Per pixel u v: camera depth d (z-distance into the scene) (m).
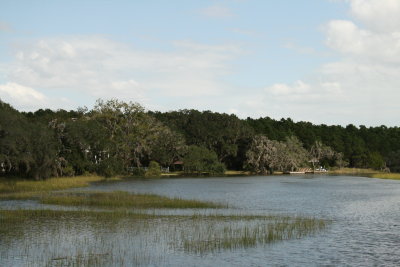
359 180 116.56
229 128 168.88
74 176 103.12
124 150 129.50
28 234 32.31
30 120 102.50
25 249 27.88
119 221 38.12
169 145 147.88
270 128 198.00
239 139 173.38
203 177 127.81
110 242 30.05
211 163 149.50
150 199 54.28
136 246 29.05
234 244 29.70
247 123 197.00
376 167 188.62
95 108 134.75
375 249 29.41
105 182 96.88
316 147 189.88
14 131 72.06
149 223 37.34
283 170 165.62
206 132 166.38
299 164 169.12
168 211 45.19
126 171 130.88
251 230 34.34
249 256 27.06
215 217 41.25
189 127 170.38
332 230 36.00
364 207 53.06
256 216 42.47
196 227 35.53
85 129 107.31
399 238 33.03
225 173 154.38
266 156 155.38
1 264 24.56
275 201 59.31
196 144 168.12
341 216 44.88
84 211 43.56
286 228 35.69
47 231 33.44
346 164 198.12
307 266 25.31
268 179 118.62
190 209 47.47
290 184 96.94
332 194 71.31
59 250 27.77
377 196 68.06
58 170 97.31
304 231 34.69
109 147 116.75
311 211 48.88
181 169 161.25
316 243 30.84
